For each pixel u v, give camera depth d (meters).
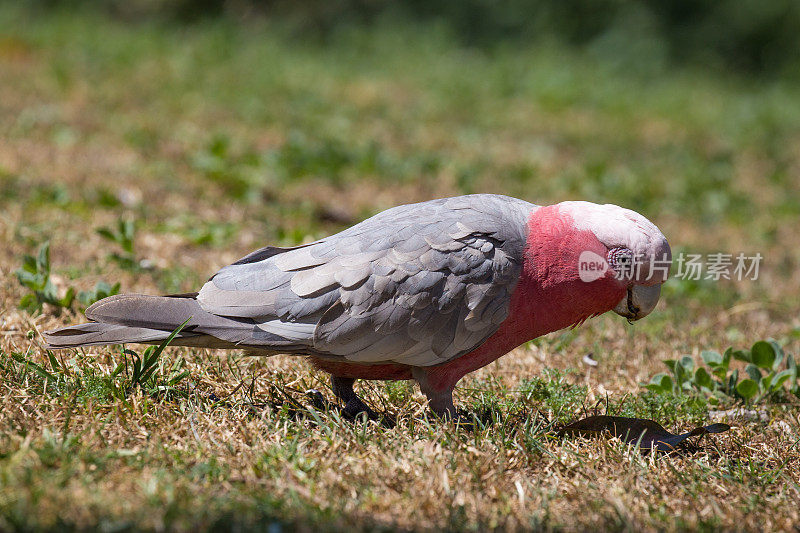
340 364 7.46
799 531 6.02
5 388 7.13
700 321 11.66
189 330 7.09
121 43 27.91
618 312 7.66
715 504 6.24
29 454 5.80
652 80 36.19
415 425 7.33
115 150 16.64
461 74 30.23
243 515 5.36
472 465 6.48
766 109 30.23
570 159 21.41
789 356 9.06
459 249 7.07
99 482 5.64
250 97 23.06
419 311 6.98
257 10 39.28
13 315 8.77
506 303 7.17
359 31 35.88
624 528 5.80
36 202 12.93
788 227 17.39
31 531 4.92
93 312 7.10
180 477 5.84
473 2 40.28
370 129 21.59
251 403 7.43
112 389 7.12
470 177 18.14
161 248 12.01
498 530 5.62
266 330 7.04
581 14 40.66
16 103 19.19
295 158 17.33
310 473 6.19
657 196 18.75
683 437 7.37
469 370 7.52
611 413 8.09
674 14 41.59
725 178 20.72
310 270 7.07
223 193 15.07
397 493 6.09
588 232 7.16
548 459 6.87
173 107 20.88
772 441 7.73
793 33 41.50
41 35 27.58
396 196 16.66
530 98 28.27
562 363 9.44
